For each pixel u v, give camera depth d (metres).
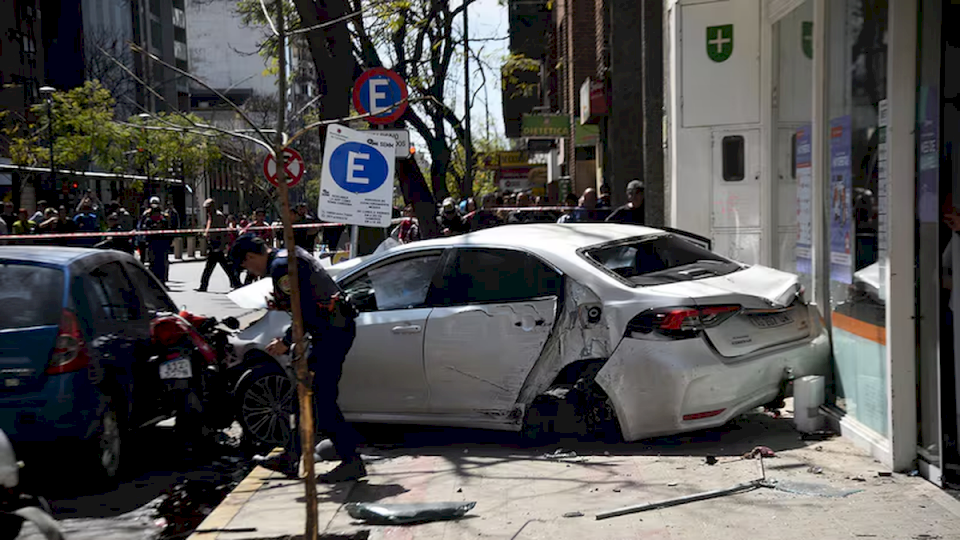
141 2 76.00
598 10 25.42
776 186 9.70
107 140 44.09
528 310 6.75
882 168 5.68
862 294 6.16
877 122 5.84
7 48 58.19
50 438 6.14
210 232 22.16
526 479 5.88
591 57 30.58
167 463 7.21
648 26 9.89
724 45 10.09
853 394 6.39
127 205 49.22
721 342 6.30
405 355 7.07
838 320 6.69
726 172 10.20
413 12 16.81
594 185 34.00
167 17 82.38
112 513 5.88
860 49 6.14
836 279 6.73
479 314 6.89
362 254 13.65
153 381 7.26
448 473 6.13
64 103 44.84
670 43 10.55
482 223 21.09
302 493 5.75
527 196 24.39
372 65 15.69
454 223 15.95
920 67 5.25
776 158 9.70
